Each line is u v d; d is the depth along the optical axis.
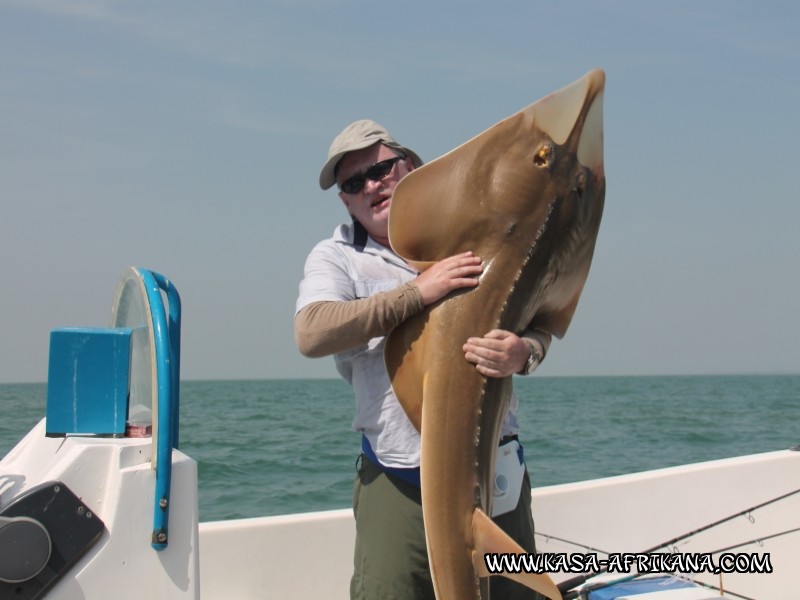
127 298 2.80
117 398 2.33
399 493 2.74
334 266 2.89
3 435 16.52
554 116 2.65
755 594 4.82
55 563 2.03
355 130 2.94
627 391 73.88
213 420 27.11
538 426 24.78
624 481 4.89
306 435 19.92
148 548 2.13
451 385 2.57
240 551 4.06
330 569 4.22
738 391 73.50
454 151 2.62
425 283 2.59
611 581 3.68
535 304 2.70
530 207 2.61
